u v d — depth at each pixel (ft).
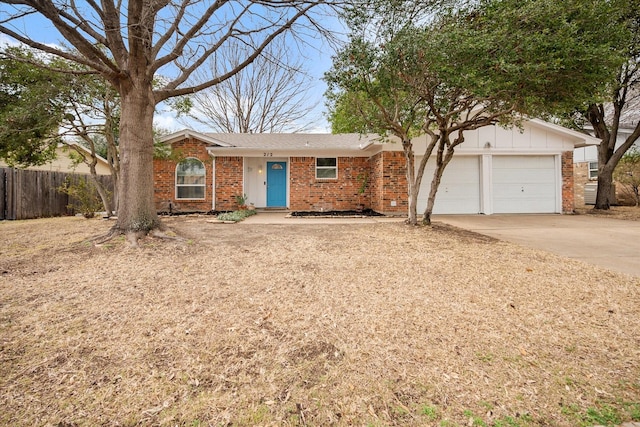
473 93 18.81
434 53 17.93
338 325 8.84
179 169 39.86
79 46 16.14
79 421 5.41
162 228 19.01
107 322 8.74
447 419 5.60
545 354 7.63
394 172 35.86
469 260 15.40
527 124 36.83
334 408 5.84
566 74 17.43
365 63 20.25
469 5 18.76
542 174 37.50
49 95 26.16
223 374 6.71
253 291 11.14
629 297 10.96
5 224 28.35
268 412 5.73
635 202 45.21
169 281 11.98
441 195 37.09
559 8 16.20
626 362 7.33
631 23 26.37
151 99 18.81
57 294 10.60
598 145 41.16
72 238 19.71
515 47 17.07
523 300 10.71
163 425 5.38
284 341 7.98
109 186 44.57
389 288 11.64
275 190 43.93
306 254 16.08
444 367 7.06
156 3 16.26
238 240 19.47
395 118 23.63
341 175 41.16
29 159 29.50
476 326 8.90
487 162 36.86
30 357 7.11
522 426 5.46
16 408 5.65
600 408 5.91
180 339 7.95
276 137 45.80
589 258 16.05
